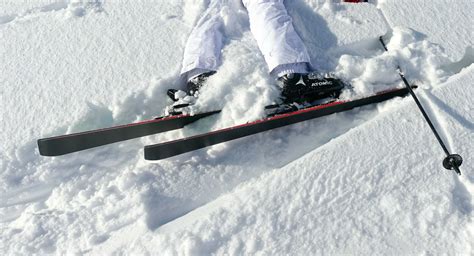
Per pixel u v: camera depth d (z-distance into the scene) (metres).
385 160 2.93
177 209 2.92
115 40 3.66
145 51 3.58
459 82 3.20
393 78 3.27
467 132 2.99
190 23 3.73
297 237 2.75
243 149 3.10
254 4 3.56
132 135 3.03
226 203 2.88
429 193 2.82
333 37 3.52
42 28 3.79
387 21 3.59
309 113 3.12
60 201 3.02
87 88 3.41
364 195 2.84
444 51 3.38
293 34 3.38
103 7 3.89
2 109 3.35
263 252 2.71
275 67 3.21
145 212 2.86
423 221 2.75
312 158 2.96
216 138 3.00
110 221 2.87
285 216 2.80
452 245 2.68
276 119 3.07
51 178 3.09
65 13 3.87
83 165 3.12
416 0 3.70
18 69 3.56
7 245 2.84
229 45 3.41
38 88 3.44
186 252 2.71
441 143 2.87
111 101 3.33
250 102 3.14
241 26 3.62
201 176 3.01
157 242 2.76
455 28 3.52
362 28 3.55
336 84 3.22
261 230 2.77
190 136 3.14
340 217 2.79
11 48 3.68
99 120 3.33
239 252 2.72
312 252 2.71
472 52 3.42
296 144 3.12
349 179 2.89
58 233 2.86
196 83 3.26
